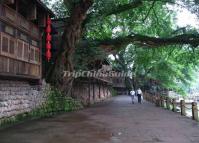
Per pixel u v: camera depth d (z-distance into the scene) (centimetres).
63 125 1622
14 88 1767
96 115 2238
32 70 1891
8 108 1669
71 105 2741
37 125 1619
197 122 1805
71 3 2670
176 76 5422
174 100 2733
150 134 1323
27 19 1825
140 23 3475
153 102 4206
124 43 3125
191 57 3466
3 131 1395
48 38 2286
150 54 3956
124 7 3003
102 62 3797
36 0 1777
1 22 1446
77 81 3444
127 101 4919
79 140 1165
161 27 3491
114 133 1345
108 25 3366
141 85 7250
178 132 1387
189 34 3070
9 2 1462
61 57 2673
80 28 2758
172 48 3488
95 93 4625
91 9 2853
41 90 2225
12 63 1573
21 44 1711
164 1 3038
